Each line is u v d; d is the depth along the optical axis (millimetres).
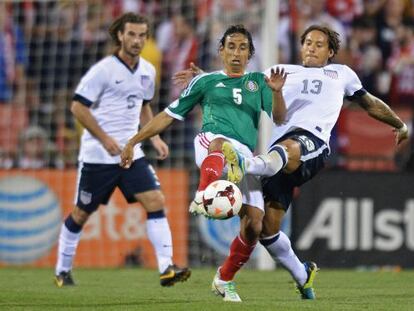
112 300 23859
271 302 23172
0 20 53031
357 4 54031
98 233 42188
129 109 30562
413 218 41844
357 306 22234
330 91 24844
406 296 25984
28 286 29422
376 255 41562
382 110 25766
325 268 41156
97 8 53062
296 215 41062
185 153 48062
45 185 42594
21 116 51312
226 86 23469
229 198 21438
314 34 25359
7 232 42594
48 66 52469
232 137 23094
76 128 49188
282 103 23078
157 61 50844
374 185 41656
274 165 22469
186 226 42562
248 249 23078
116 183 30344
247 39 23703
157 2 52812
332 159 45875
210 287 29359
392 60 53281
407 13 54125
